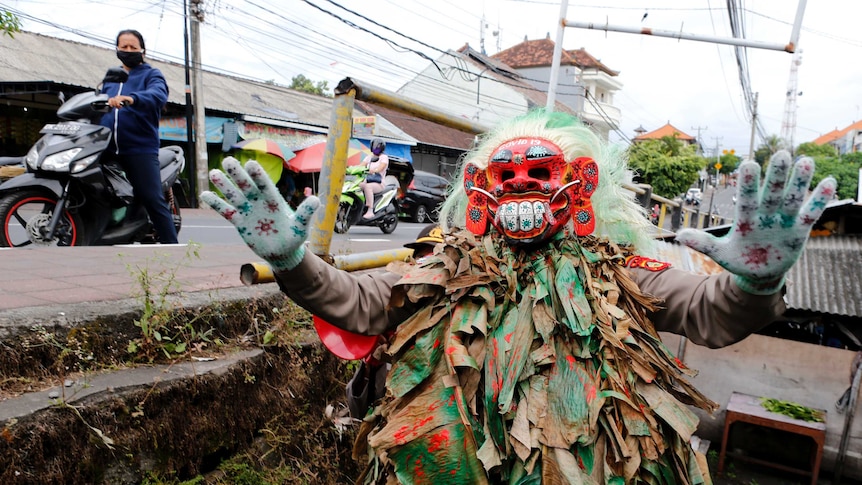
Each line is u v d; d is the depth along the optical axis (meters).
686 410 1.56
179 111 17.11
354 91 1.93
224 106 18.73
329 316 1.68
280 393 2.68
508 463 1.54
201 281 3.19
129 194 4.96
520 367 1.54
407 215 17.08
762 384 4.15
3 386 1.88
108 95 4.90
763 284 1.42
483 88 30.83
